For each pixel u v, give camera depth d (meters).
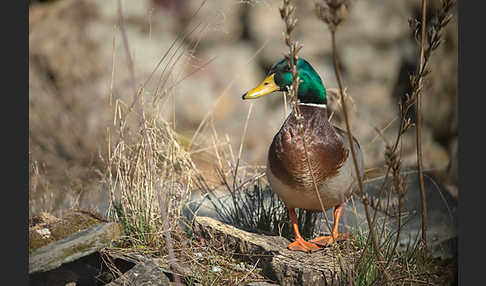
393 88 15.20
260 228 7.99
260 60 16.31
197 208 8.18
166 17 15.72
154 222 7.43
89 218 7.26
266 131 15.33
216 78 16.12
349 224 8.15
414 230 7.87
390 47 15.20
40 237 6.72
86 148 12.23
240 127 15.41
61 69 14.16
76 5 15.28
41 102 13.47
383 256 6.55
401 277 6.27
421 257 6.81
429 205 8.54
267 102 16.25
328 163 6.52
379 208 5.84
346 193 6.88
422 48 5.71
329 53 15.41
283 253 6.74
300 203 6.86
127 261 6.85
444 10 5.42
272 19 15.92
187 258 6.96
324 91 6.77
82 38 14.68
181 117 15.43
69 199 9.27
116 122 8.53
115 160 7.89
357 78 15.18
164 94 8.19
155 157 7.53
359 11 15.09
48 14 15.29
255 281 6.57
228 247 7.23
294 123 6.57
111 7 15.41
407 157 12.45
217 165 9.73
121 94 13.46
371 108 14.77
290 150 6.49
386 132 13.43
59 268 6.77
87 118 13.04
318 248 6.90
